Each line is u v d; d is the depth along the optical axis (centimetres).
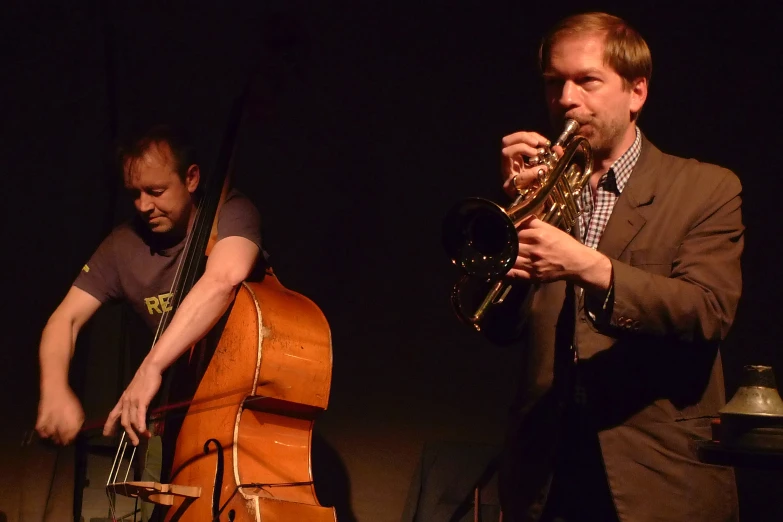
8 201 397
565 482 211
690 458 200
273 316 265
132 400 252
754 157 359
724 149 361
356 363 385
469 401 379
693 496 197
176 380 272
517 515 212
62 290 393
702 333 198
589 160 220
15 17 408
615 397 204
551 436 210
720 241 209
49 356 296
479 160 387
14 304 392
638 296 191
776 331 351
